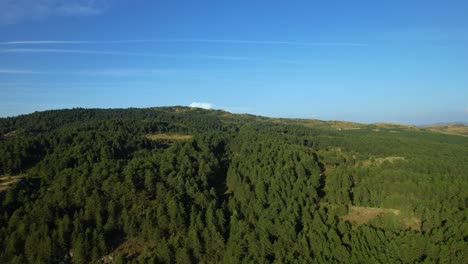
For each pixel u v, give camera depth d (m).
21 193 143.12
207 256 129.88
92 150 185.25
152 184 150.88
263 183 160.75
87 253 123.75
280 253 124.00
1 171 168.75
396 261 111.81
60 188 146.75
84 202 140.50
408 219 136.88
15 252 121.56
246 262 119.25
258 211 146.62
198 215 138.62
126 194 143.88
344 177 168.00
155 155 186.75
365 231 126.62
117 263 120.44
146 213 137.25
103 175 151.75
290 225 133.25
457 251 111.12
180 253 124.50
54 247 122.38
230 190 169.50
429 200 143.62
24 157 178.38
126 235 135.00
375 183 162.12
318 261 116.25
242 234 131.50
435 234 118.06
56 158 176.62
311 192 157.88
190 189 152.75
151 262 120.12
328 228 132.12
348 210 150.25
